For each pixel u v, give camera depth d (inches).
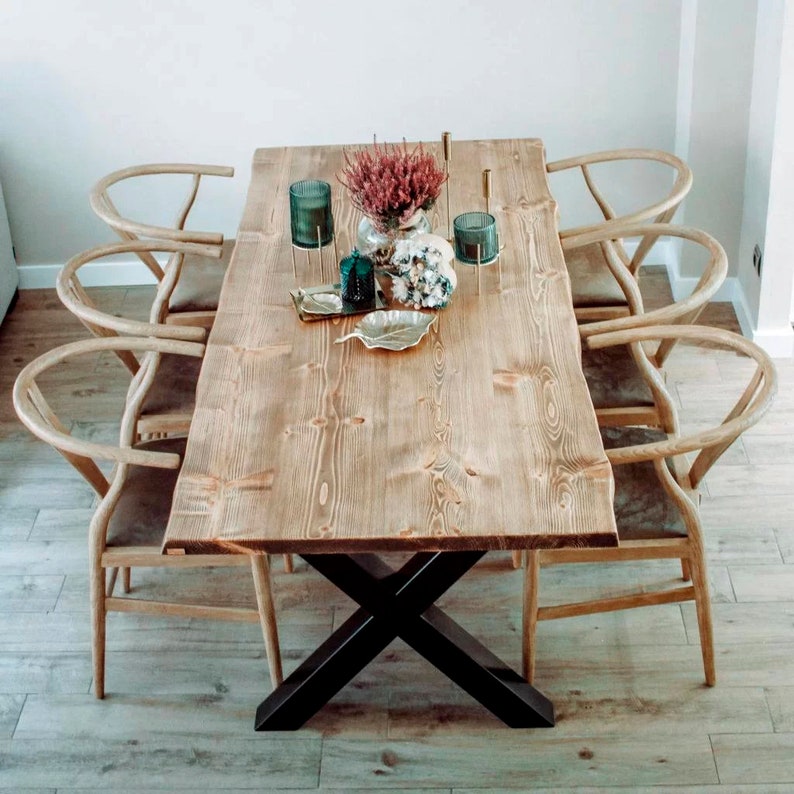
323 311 118.7
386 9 168.4
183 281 149.9
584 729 117.3
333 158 151.6
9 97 174.7
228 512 96.3
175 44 171.2
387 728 118.6
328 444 102.3
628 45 170.7
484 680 115.5
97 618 118.2
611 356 133.6
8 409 165.6
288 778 114.6
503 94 175.5
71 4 167.3
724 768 112.7
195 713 121.5
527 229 133.3
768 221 156.8
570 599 131.6
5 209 182.9
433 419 104.3
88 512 147.1
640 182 182.5
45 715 122.0
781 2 143.9
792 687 119.9
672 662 123.4
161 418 130.8
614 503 113.8
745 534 137.8
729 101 163.8
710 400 158.7
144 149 180.5
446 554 109.3
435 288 116.2
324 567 110.1
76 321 184.1
